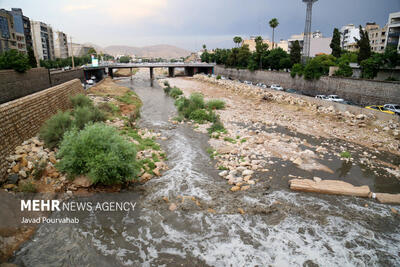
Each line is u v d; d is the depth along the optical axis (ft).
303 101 137.18
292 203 48.83
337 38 199.11
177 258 35.32
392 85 111.96
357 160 70.49
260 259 35.50
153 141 81.87
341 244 38.81
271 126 104.47
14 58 90.63
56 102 87.86
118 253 35.70
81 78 205.87
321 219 44.42
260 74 233.76
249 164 64.03
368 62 138.21
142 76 434.30
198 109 122.21
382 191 54.65
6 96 82.17
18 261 33.19
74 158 48.19
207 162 67.00
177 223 42.29
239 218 43.96
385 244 39.06
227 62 312.50
